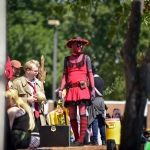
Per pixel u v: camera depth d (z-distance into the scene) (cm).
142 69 1519
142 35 6988
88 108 2150
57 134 1997
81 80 2044
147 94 1520
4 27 1531
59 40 8481
